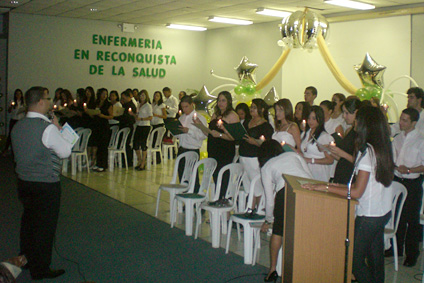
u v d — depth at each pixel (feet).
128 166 31.68
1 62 38.32
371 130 9.50
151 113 30.14
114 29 41.65
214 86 45.39
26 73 37.96
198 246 15.51
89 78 40.75
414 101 15.42
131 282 12.42
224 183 17.58
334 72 30.01
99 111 29.12
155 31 43.88
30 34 37.88
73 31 39.68
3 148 36.81
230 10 33.37
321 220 9.25
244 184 16.83
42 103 12.04
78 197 22.31
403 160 14.14
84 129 28.73
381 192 9.66
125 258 14.25
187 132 18.80
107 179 26.96
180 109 21.06
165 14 36.27
